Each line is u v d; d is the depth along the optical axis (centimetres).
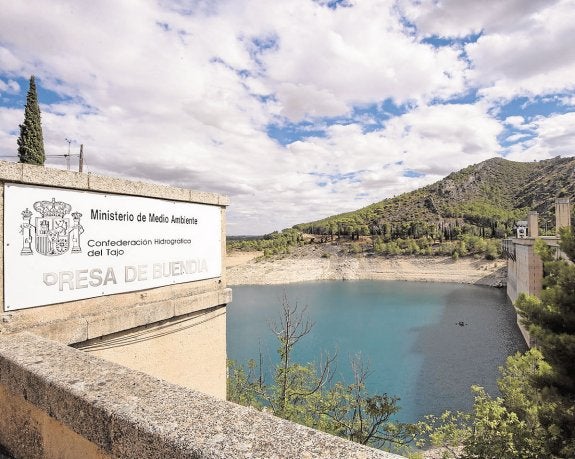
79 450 210
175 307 530
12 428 265
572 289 1116
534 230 5512
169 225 536
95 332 421
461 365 3725
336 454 150
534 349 1338
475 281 10712
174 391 214
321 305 7662
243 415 186
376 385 3212
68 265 407
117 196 461
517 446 1118
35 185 377
